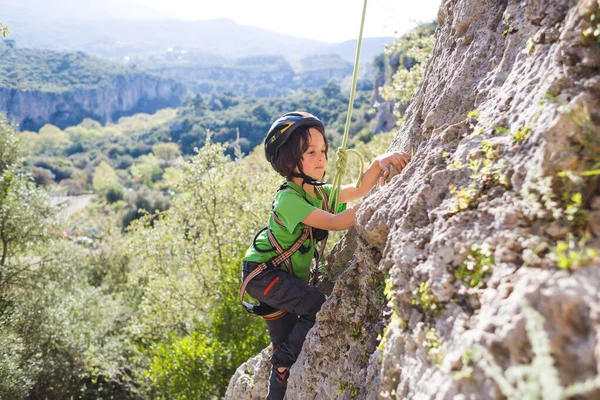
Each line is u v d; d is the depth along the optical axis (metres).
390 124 57.97
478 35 2.10
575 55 1.26
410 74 10.69
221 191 11.90
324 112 100.56
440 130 2.00
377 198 1.95
